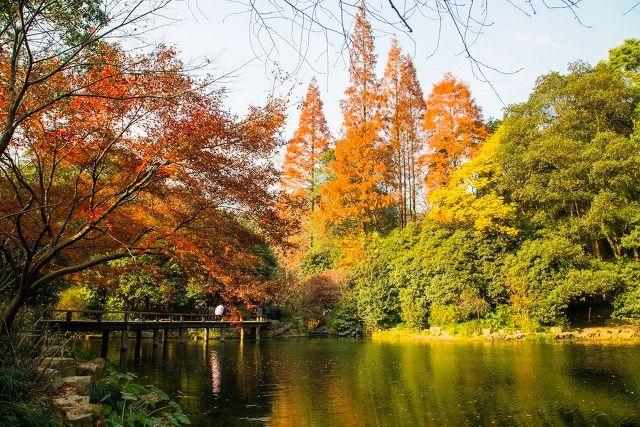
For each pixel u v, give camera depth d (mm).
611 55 23625
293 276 30719
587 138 21219
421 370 11820
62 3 4348
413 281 23609
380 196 28688
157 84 5824
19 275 6164
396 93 29953
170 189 7258
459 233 22203
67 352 7852
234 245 7797
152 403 5863
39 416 4414
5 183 6922
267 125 6867
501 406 7793
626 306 18203
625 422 6719
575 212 22078
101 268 8891
